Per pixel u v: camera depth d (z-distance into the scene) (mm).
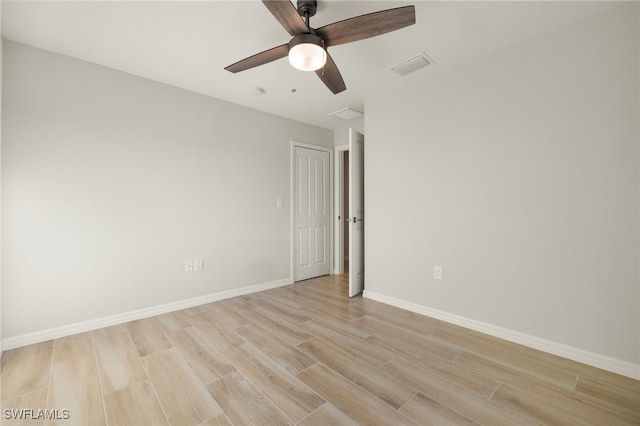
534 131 2086
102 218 2469
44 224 2213
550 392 1583
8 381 1685
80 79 2375
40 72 2209
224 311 2850
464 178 2461
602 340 1827
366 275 3299
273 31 2020
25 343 2115
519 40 2123
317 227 4332
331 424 1354
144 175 2697
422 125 2758
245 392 1589
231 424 1359
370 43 2152
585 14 1838
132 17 1862
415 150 2814
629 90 1733
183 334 2318
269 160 3707
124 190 2586
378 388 1620
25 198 2139
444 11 1806
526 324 2133
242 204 3428
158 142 2783
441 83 2615
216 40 2123
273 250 3744
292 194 3957
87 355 1980
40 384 1658
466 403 1495
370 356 1970
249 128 3502
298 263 4066
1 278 2041
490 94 2305
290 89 2982
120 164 2564
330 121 4098
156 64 2469
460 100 2486
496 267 2281
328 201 4496
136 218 2648
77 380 1697
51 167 2242
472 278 2418
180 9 1789
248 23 1929
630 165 1735
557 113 1988
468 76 2432
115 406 1479
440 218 2623
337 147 4488
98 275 2447
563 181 1970
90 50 2250
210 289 3139
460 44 2174
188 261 2975
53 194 2250
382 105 3098
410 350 2053
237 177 3381
